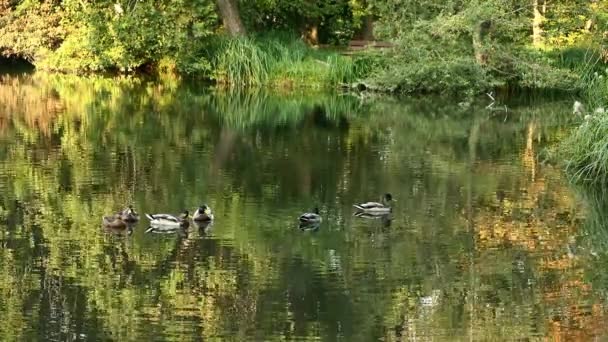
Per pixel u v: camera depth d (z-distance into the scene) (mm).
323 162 17453
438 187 15461
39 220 13039
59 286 10469
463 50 26547
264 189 15094
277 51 29984
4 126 21281
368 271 11086
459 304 10109
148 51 31234
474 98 26781
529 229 13031
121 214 12945
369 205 13633
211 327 9367
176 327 9391
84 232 12492
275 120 22906
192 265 11195
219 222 13062
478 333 9344
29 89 28344
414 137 20531
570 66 27375
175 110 24359
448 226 13102
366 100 26625
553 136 20578
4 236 12273
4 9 33438
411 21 27234
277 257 11523
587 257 11734
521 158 18031
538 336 9250
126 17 30484
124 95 27219
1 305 9898
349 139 20188
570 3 27891
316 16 32812
